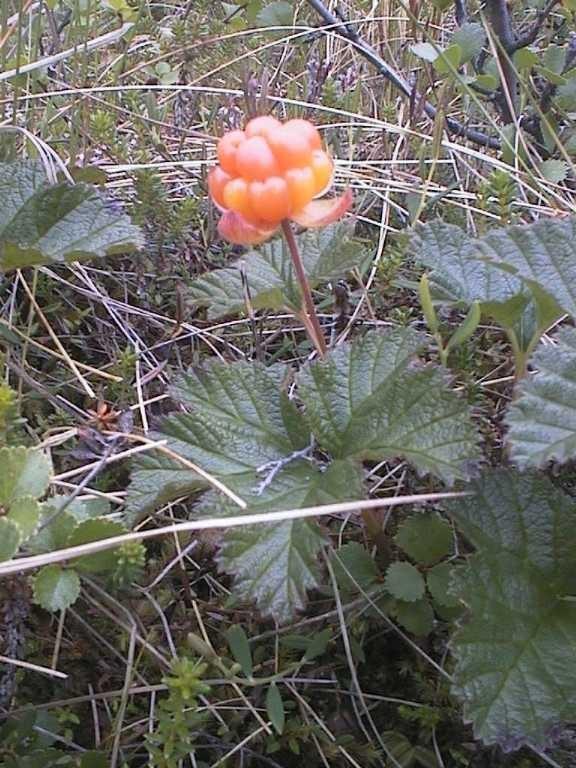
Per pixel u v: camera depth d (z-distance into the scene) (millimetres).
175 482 157
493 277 184
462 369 201
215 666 164
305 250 196
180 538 181
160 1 382
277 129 149
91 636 169
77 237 197
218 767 156
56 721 157
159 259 237
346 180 264
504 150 257
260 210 150
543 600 151
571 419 145
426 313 169
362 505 149
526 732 136
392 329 168
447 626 166
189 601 176
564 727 138
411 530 163
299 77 324
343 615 170
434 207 252
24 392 209
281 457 163
